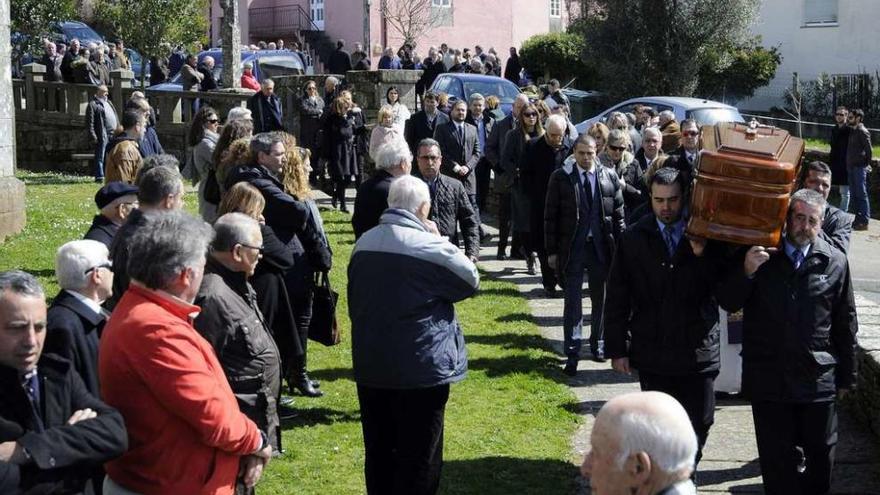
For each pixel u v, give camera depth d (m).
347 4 43.72
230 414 4.26
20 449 3.82
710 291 6.15
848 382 6.01
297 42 44.75
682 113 19.64
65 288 4.80
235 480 4.44
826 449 6.02
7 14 15.24
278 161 7.59
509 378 8.95
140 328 4.16
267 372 5.62
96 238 6.48
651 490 3.02
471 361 9.44
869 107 31.08
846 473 6.97
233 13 25.81
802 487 6.16
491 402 8.35
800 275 5.91
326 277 7.94
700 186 5.74
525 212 12.90
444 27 43.72
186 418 4.16
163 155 6.88
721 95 33.22
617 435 3.04
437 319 5.91
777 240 5.69
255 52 33.00
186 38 36.12
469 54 32.56
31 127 24.66
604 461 3.06
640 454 3.00
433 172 9.00
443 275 5.89
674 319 6.15
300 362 8.16
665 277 6.14
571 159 9.31
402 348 5.84
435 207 9.01
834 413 6.04
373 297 5.89
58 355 4.29
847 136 19.06
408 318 5.85
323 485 6.63
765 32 35.72
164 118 23.75
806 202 5.82
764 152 5.70
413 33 41.34
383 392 6.03
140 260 4.24
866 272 15.12
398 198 6.03
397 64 32.41
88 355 4.70
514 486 6.72
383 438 6.13
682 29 29.98
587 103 29.94
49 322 4.64
